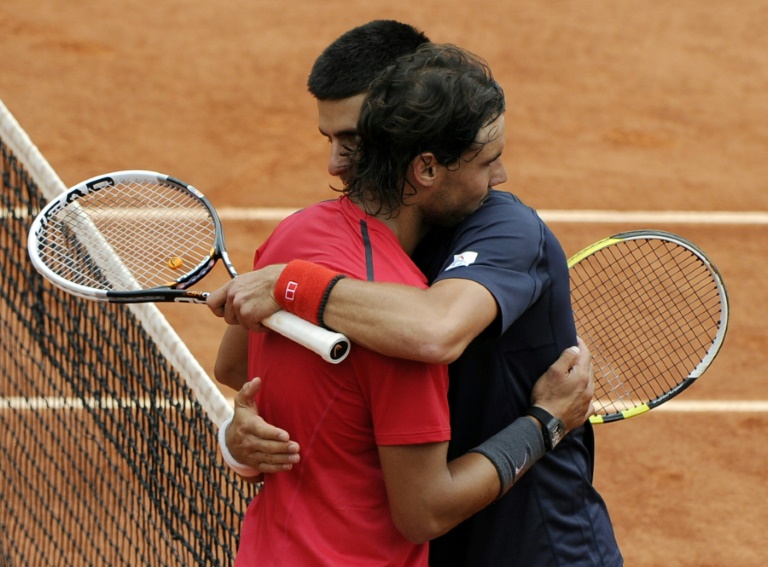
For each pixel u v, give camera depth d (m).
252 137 43.22
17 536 21.78
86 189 13.47
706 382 28.98
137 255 19.39
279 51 50.28
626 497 25.16
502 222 10.32
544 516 11.16
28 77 46.88
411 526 9.80
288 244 10.55
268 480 10.48
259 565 10.32
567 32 52.88
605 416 13.23
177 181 13.55
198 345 30.48
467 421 10.96
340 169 11.77
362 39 11.43
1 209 27.89
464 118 9.82
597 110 45.97
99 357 21.81
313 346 9.46
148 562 19.67
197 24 52.28
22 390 26.16
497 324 9.91
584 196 39.59
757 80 48.84
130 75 47.50
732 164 42.00
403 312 9.33
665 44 51.94
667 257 32.31
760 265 35.53
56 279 12.27
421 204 10.34
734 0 56.28
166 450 19.14
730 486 25.58
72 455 24.23
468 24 53.66
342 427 9.88
